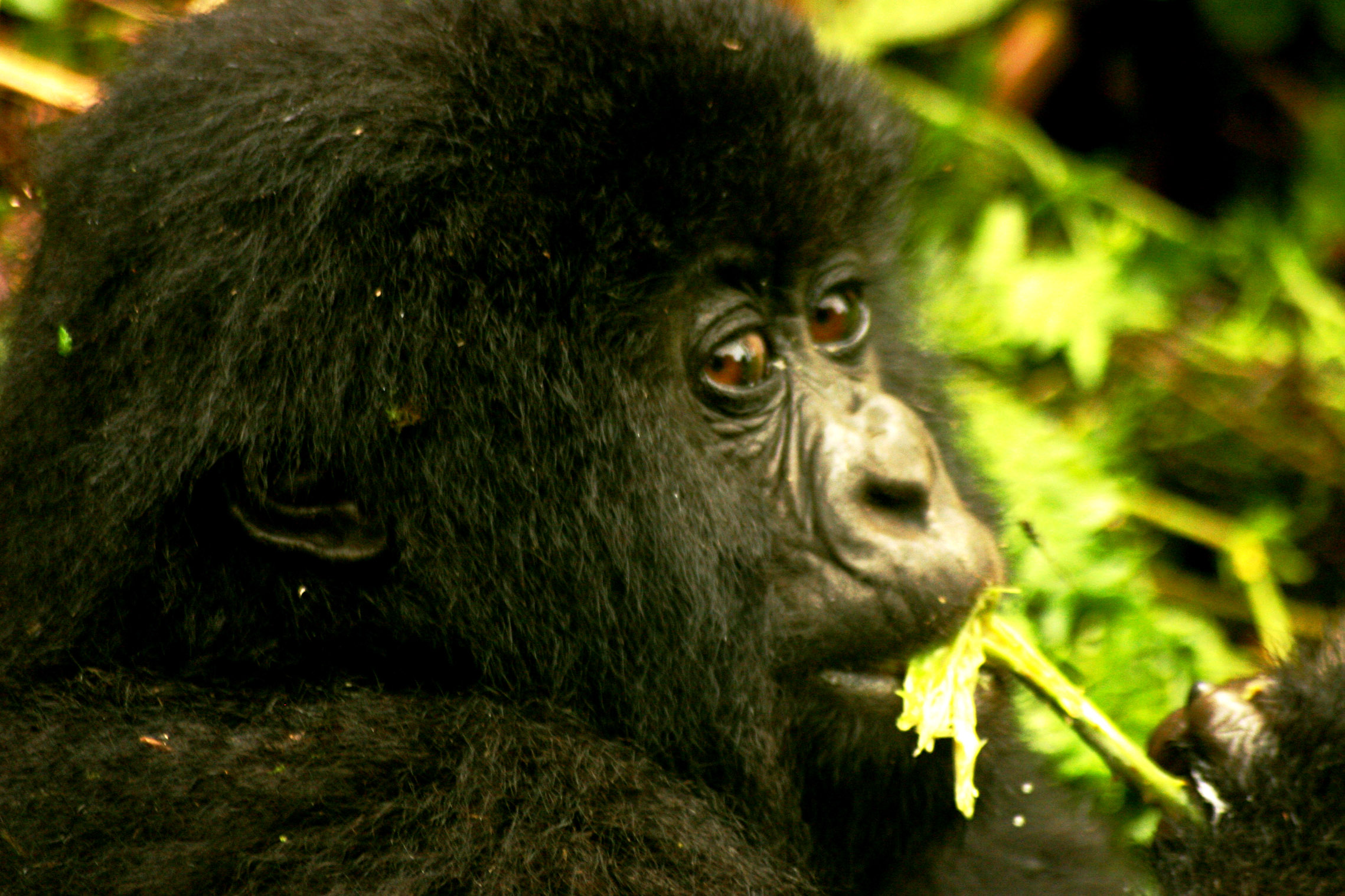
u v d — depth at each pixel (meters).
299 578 5.03
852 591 5.15
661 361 5.17
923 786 5.54
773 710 5.27
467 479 4.98
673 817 5.00
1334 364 9.70
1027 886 6.68
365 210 4.85
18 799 4.75
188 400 4.81
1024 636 7.21
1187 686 8.24
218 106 5.07
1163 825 5.42
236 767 4.78
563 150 4.94
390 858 4.59
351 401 4.87
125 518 4.86
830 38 10.10
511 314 4.92
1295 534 9.84
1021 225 9.59
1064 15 10.66
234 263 4.83
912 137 6.44
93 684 4.96
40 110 7.83
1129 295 9.73
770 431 5.34
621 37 5.01
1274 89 10.98
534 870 4.62
